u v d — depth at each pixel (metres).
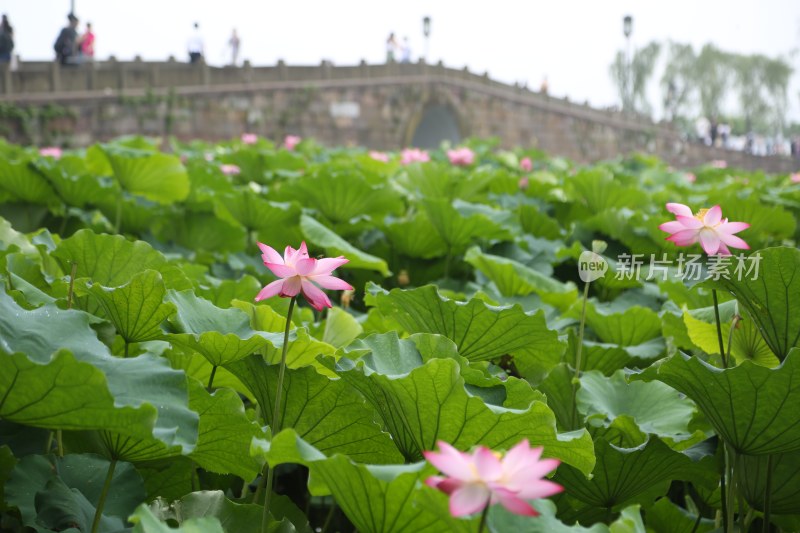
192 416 1.87
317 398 2.27
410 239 5.91
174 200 6.86
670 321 3.59
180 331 2.38
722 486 2.68
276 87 38.41
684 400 2.79
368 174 7.70
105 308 2.42
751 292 2.47
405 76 42.59
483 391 2.38
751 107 93.31
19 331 1.95
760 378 2.15
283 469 3.67
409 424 2.13
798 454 2.50
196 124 35.97
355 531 3.50
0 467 2.21
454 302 2.91
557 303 4.63
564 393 2.97
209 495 2.19
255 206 6.22
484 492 1.30
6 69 30.66
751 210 6.25
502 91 46.16
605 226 5.77
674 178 12.45
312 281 1.97
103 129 32.94
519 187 8.96
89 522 2.08
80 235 3.12
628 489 2.51
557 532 1.69
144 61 34.62
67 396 1.70
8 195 6.56
